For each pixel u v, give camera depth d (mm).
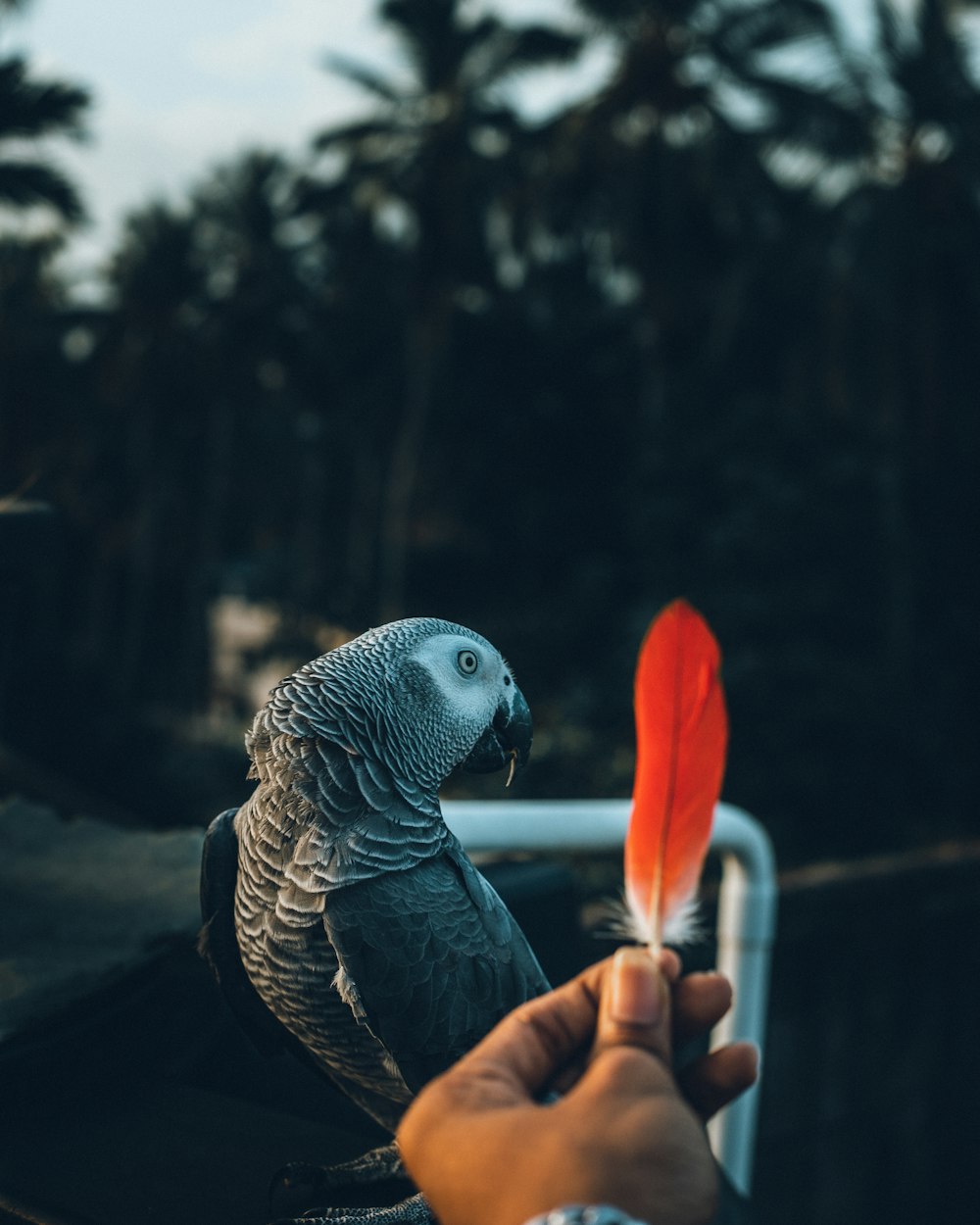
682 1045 841
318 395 42469
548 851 2447
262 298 43469
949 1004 5422
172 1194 1497
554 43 32062
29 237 43469
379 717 1555
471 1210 753
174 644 48250
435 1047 1494
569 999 863
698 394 26344
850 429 22156
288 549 50094
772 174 27719
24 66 22391
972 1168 5547
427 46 34625
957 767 19703
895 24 23844
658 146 28047
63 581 46219
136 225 44781
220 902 1616
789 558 19719
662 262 28219
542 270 33562
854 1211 5207
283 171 44781
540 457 30812
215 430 45188
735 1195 1979
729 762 17750
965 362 24391
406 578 32062
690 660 837
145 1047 1817
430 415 33031
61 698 16766
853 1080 5172
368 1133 1922
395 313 40281
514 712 1751
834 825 17469
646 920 841
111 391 44281
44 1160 1558
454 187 33312
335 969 1489
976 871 5512
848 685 18141
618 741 16812
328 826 1496
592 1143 741
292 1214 1471
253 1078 1913
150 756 18141
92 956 1759
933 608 21953
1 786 3168
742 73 26938
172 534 47844
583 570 24969
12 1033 1559
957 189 23500
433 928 1502
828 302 24328
